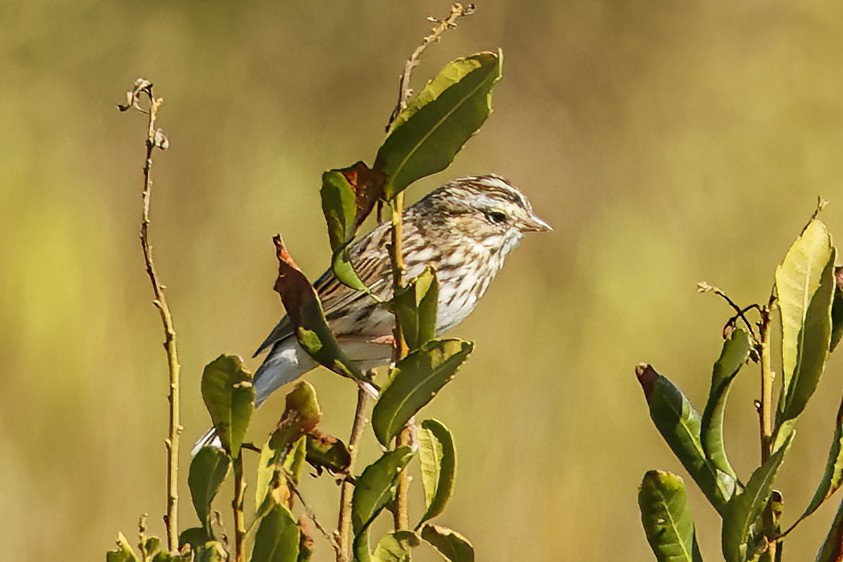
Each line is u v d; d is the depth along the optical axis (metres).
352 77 20.02
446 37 20.36
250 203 16.75
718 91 19.83
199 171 17.56
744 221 17.31
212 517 4.62
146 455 11.97
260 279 14.56
